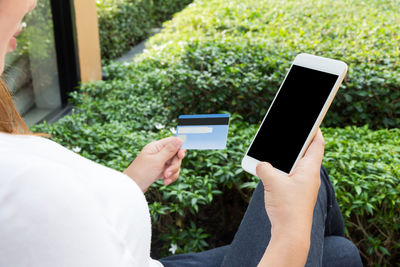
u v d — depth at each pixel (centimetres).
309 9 723
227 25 647
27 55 401
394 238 238
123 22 741
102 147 279
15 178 51
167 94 386
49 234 52
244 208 272
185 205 229
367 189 226
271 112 126
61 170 56
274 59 386
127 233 61
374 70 390
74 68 465
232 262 130
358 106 369
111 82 498
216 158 253
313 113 117
